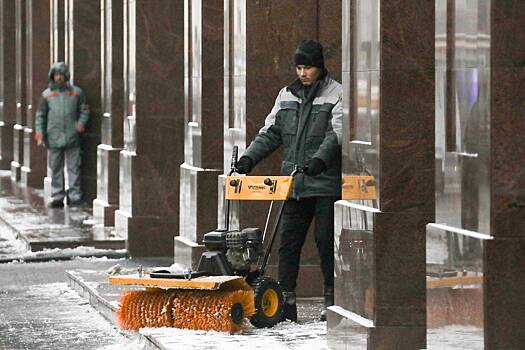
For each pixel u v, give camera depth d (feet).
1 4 242.99
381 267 69.51
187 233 114.52
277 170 97.76
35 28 200.64
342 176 74.38
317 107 84.79
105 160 149.18
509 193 57.31
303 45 84.74
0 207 170.50
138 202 132.87
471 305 58.59
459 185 60.29
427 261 63.00
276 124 86.28
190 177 113.39
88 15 171.83
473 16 58.80
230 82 101.91
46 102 171.42
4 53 242.37
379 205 69.51
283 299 82.79
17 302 102.94
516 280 57.41
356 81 72.38
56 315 96.43
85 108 171.22
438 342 61.87
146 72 132.57
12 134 245.24
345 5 73.87
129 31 135.23
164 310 79.61
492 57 57.11
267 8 97.86
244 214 98.07
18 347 83.41
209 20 110.93
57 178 171.94
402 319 69.77
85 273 111.45
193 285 77.00
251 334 78.69
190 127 115.03
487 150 57.62
